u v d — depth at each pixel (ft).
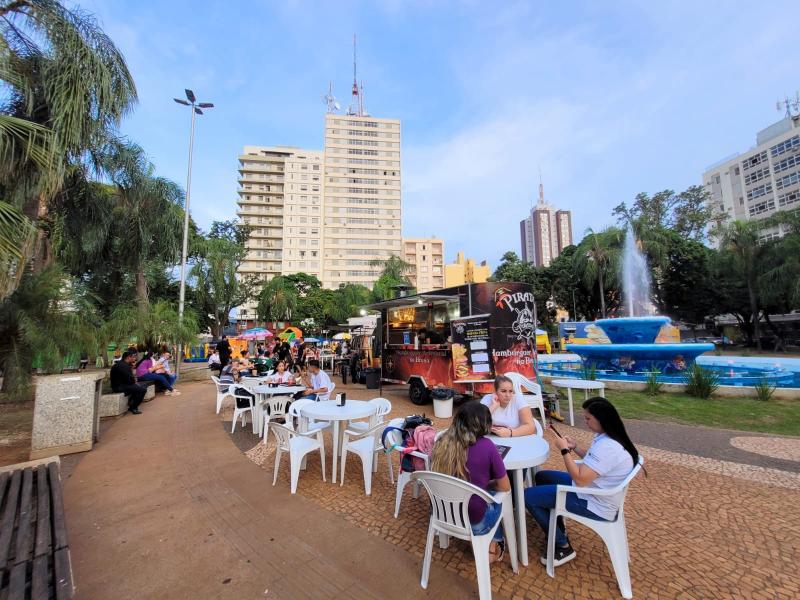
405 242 291.38
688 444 18.72
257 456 18.31
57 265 27.37
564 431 21.86
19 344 23.57
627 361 38.68
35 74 24.43
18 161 19.12
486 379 25.18
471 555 9.66
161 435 22.50
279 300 130.21
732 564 8.99
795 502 12.15
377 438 15.29
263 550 10.07
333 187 286.87
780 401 28.19
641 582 8.40
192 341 53.21
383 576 8.85
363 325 53.16
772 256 80.53
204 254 89.97
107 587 8.60
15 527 8.74
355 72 339.77
